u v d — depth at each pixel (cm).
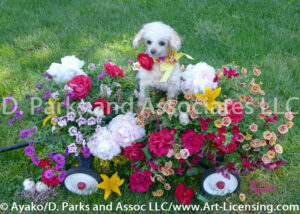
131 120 234
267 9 559
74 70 260
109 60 303
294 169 278
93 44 461
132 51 441
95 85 261
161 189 254
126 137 225
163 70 248
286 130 227
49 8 568
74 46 455
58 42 460
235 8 573
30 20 520
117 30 495
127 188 255
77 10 560
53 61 419
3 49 441
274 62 420
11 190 256
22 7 569
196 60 417
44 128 242
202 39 479
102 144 222
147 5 594
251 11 559
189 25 516
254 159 229
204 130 225
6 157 284
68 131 234
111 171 263
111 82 274
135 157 226
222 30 500
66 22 517
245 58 430
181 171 233
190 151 217
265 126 240
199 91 248
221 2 593
